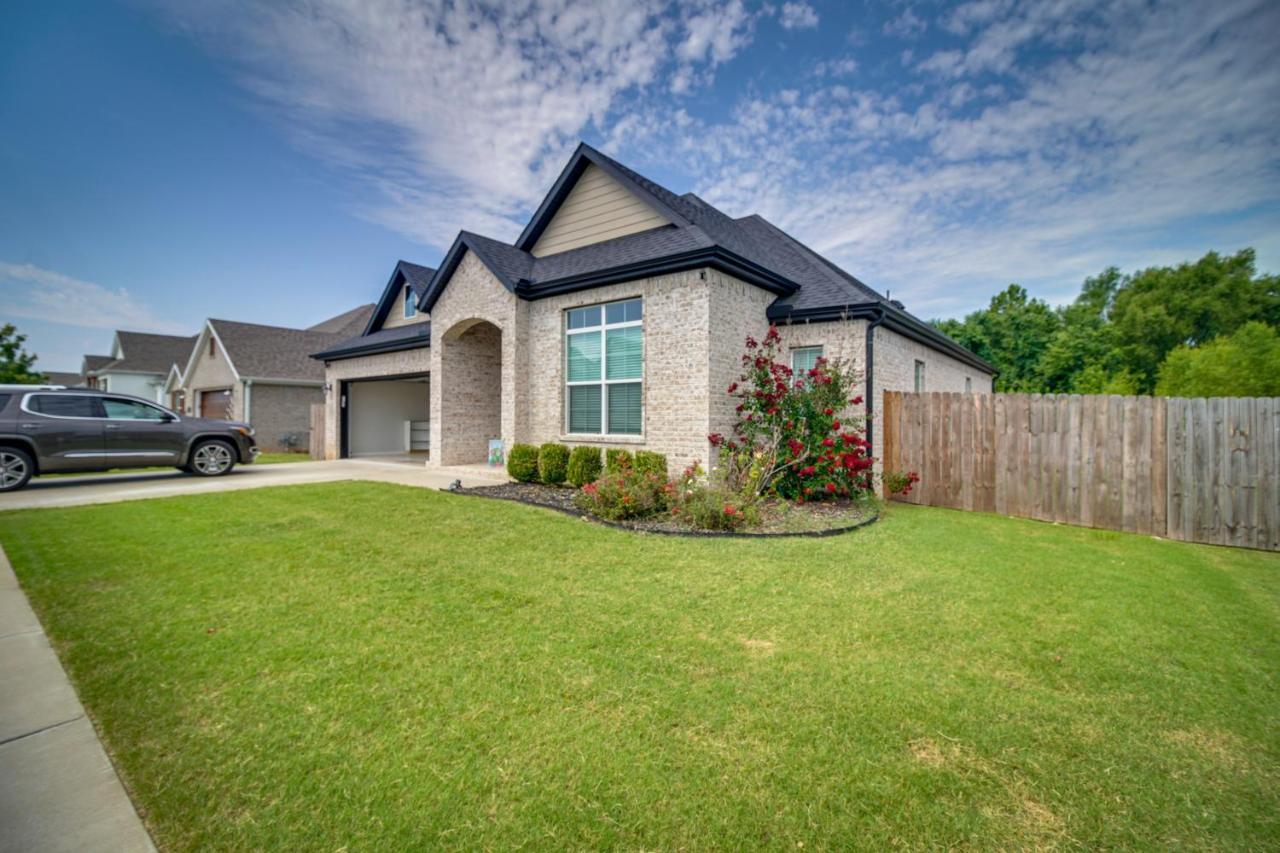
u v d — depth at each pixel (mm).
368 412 18859
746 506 7371
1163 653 3656
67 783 2299
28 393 10125
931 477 9664
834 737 2652
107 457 10602
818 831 2070
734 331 9977
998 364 31312
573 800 2209
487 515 7789
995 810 2201
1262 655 3654
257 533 6684
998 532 7379
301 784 2297
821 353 11016
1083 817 2170
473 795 2232
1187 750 2623
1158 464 7562
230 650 3549
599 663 3385
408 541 6355
